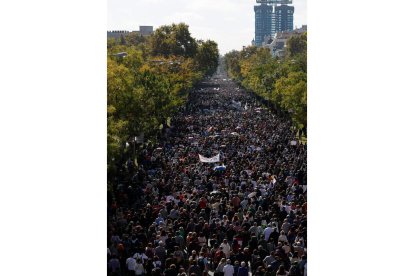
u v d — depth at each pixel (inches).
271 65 5565.9
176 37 7253.9
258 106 5236.2
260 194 1483.8
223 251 1069.8
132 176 1812.3
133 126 2113.7
